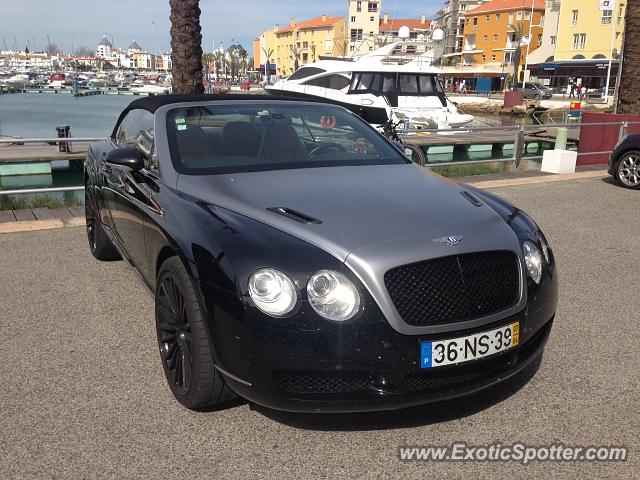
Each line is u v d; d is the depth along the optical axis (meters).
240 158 3.68
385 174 3.63
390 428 2.86
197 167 3.55
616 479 2.51
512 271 2.84
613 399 3.13
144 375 3.34
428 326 2.56
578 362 3.54
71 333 3.87
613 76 58.56
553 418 2.96
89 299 4.45
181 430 2.82
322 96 18.45
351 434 2.81
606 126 12.77
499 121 33.59
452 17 93.12
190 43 10.92
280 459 2.62
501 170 12.99
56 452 2.64
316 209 2.96
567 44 65.44
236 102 4.25
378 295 2.51
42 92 87.44
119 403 3.04
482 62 85.75
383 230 2.75
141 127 4.19
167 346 3.16
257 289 2.51
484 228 2.89
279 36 125.50
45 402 3.04
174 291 2.96
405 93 18.86
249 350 2.51
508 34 80.62
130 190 3.77
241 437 2.78
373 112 17.50
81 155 13.05
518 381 3.31
